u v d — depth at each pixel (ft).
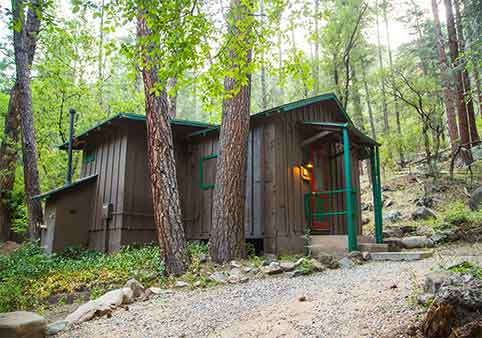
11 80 59.11
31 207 36.78
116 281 21.86
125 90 59.77
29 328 12.64
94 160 37.86
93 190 35.68
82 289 21.62
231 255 24.75
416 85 47.34
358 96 56.34
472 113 46.68
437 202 41.78
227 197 25.46
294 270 21.71
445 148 62.54
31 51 42.34
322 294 15.40
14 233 46.34
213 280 20.65
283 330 11.55
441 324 9.07
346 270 21.72
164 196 23.27
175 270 22.45
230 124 26.37
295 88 52.08
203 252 27.76
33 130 38.55
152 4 13.83
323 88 49.65
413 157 64.64
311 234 31.48
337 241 27.53
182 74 15.99
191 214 35.27
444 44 51.93
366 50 52.70
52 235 32.71
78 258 31.01
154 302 17.19
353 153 39.63
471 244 27.99
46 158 53.36
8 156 43.91
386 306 12.13
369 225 41.63
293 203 30.60
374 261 24.85
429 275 12.49
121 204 31.45
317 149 35.53
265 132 30.81
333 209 35.81
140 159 33.50
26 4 15.87
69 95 54.03
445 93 50.37
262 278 20.85
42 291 21.04
